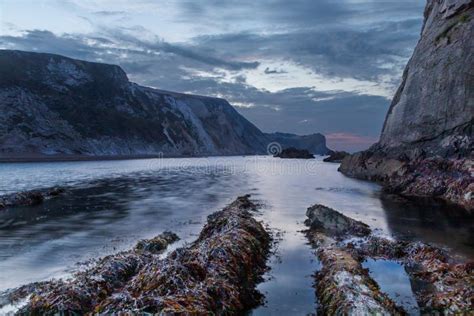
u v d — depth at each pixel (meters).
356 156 52.56
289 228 17.48
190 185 38.09
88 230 17.12
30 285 9.81
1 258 12.70
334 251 12.59
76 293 8.35
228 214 17.66
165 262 9.25
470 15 34.34
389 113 47.72
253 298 9.47
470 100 30.16
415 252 12.75
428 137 34.00
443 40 35.53
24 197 25.39
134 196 29.22
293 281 10.66
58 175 48.19
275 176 49.94
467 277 10.15
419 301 9.26
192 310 7.29
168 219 19.88
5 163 72.50
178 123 165.62
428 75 35.84
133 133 129.62
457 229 17.00
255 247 12.80
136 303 7.32
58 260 12.48
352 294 8.53
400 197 27.69
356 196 28.89
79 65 136.62
